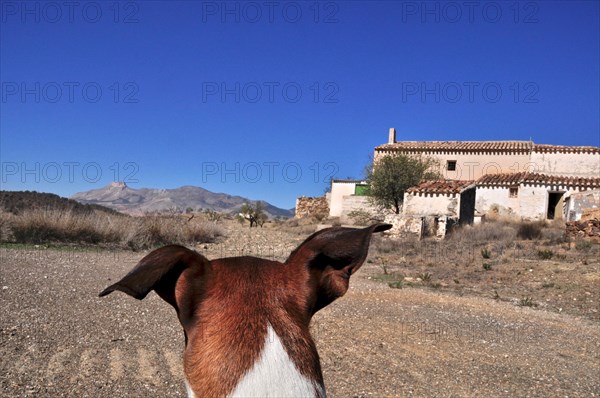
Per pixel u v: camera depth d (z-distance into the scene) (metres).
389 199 36.22
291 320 1.71
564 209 35.28
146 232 20.31
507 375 7.00
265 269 1.86
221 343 1.62
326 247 1.84
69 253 15.82
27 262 13.28
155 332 7.81
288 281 1.82
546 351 8.28
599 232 21.94
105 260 14.82
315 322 9.20
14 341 6.96
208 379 1.57
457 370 7.09
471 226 27.73
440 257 18.42
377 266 16.80
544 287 13.67
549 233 25.39
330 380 6.45
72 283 10.93
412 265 16.98
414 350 7.90
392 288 13.13
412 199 28.72
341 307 10.55
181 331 7.90
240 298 1.74
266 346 1.61
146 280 1.62
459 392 6.27
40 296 9.55
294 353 1.62
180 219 24.05
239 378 1.54
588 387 6.69
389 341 8.30
